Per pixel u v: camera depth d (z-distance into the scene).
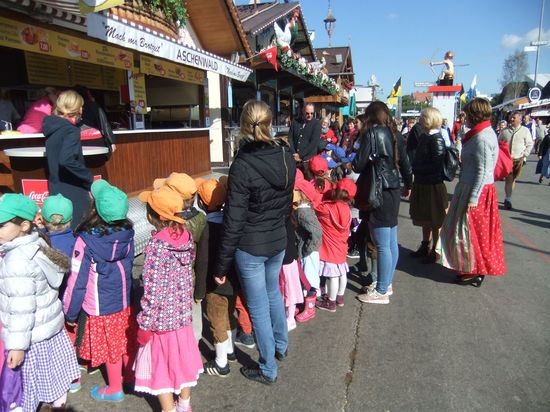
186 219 2.72
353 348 3.47
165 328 2.45
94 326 2.65
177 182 2.74
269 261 2.89
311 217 3.68
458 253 4.64
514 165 8.66
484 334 3.69
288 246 3.34
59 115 3.53
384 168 3.89
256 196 2.65
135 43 4.84
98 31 4.20
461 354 3.38
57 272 2.33
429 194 5.27
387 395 2.87
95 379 3.03
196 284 2.87
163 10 7.38
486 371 3.15
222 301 3.01
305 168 5.23
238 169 2.59
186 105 10.04
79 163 3.47
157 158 6.93
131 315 2.81
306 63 12.98
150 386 2.51
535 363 3.25
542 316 4.04
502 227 7.42
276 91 13.93
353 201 4.14
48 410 2.52
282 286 3.69
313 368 3.19
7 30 4.02
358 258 5.66
